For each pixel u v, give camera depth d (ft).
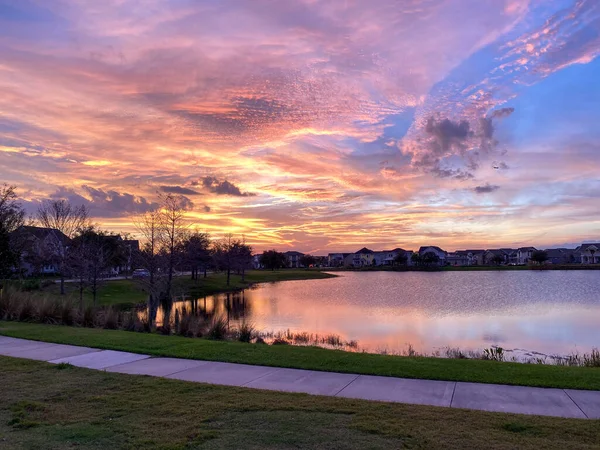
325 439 17.66
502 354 54.44
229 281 240.32
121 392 24.56
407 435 17.97
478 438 17.61
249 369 30.37
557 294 150.30
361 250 575.79
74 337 42.98
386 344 64.90
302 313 107.65
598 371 29.58
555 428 18.61
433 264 487.20
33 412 21.43
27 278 156.97
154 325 58.34
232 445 17.21
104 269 133.80
